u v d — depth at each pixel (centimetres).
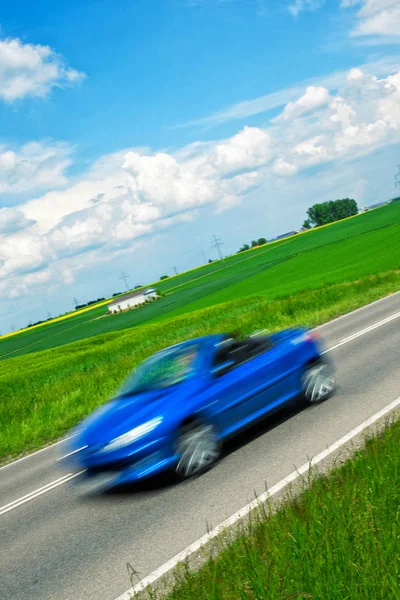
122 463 643
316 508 451
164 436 650
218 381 726
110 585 464
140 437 645
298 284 5347
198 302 7819
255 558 397
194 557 467
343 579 347
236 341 802
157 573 457
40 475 920
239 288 7856
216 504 570
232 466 675
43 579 513
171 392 699
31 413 1495
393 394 812
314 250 9981
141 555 503
